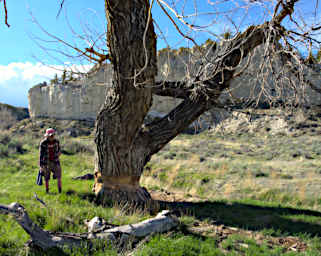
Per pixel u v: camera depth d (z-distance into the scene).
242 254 3.87
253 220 5.70
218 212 6.23
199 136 34.56
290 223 5.58
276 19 4.13
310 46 3.79
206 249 3.81
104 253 3.35
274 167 16.00
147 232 4.14
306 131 28.34
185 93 6.99
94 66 5.70
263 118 33.34
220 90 6.30
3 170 9.39
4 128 46.56
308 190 10.34
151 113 42.56
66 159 13.34
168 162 16.92
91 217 4.62
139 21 5.46
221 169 14.78
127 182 6.61
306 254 3.90
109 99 6.56
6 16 3.13
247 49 5.80
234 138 31.36
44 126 45.59
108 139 6.53
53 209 4.45
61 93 53.22
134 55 5.59
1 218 4.06
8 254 3.07
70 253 3.27
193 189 10.48
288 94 4.93
